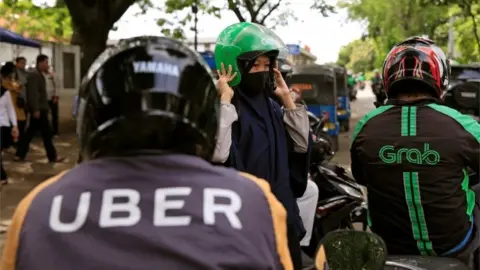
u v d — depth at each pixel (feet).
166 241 4.10
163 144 4.57
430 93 9.89
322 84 42.37
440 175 9.20
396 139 9.48
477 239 9.70
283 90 10.24
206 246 4.14
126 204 4.28
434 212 9.24
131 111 4.47
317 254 6.59
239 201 4.42
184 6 62.44
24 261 4.15
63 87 88.17
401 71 9.86
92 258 4.06
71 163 36.68
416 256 9.09
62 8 67.26
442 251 9.34
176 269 4.04
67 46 88.84
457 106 24.36
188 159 4.59
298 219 10.37
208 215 4.26
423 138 9.33
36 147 44.50
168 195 4.33
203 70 4.88
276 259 4.40
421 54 9.84
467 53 88.43
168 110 4.50
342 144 49.55
